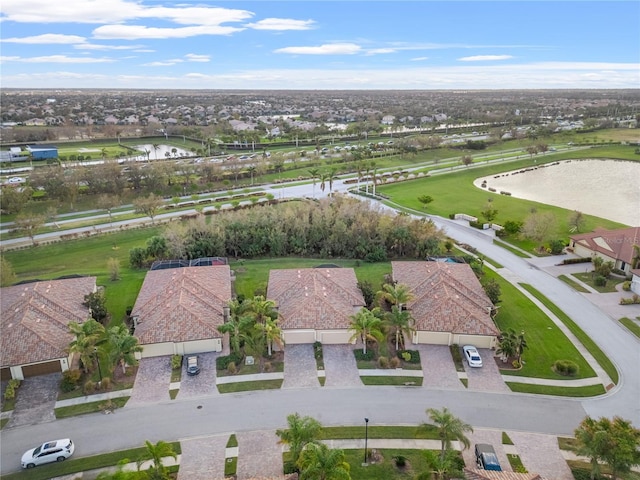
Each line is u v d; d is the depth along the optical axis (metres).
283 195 115.81
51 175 111.12
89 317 53.56
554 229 84.94
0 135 191.12
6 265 63.22
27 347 46.47
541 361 49.47
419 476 32.66
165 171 122.19
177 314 51.19
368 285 59.22
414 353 50.19
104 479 32.44
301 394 44.19
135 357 48.69
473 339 51.22
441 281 57.94
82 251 80.31
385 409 42.25
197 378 46.22
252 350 50.28
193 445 38.16
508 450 37.75
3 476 35.31
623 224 96.00
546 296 63.62
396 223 78.25
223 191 120.88
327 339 51.88
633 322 57.22
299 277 59.53
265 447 37.97
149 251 72.00
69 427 40.16
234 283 65.38
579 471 35.56
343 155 158.12
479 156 170.88
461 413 41.84
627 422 35.03
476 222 92.75
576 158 171.38
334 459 30.48
